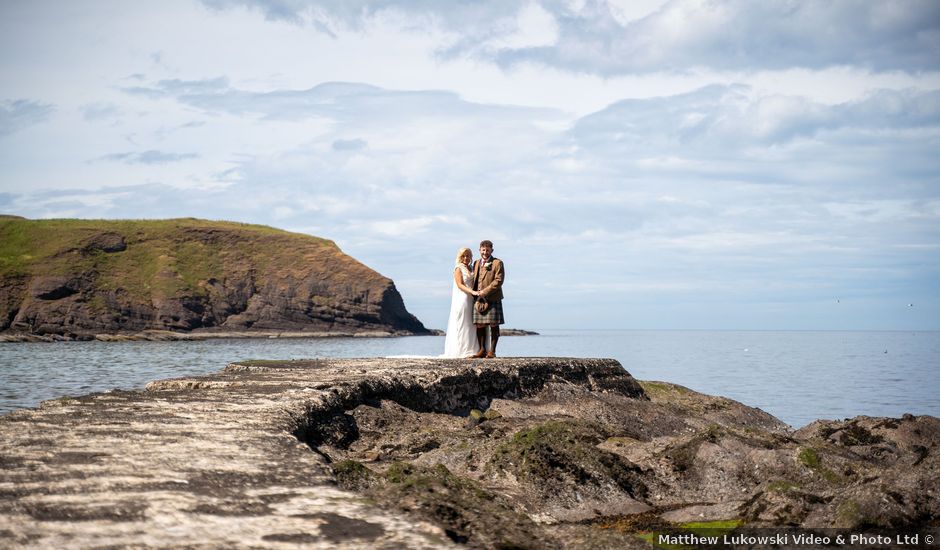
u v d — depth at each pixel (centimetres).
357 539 359
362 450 890
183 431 620
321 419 873
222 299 14188
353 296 14900
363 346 9606
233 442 580
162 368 4347
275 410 770
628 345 11888
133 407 763
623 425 1280
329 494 439
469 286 1677
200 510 394
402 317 15800
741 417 1569
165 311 13362
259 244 15375
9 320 12331
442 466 603
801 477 720
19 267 13162
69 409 735
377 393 1081
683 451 808
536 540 420
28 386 2997
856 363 5834
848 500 563
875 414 2478
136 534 352
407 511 422
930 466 605
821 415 2466
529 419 1162
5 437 567
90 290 13138
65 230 14362
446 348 1688
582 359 1591
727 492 736
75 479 445
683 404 1622
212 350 7812
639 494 735
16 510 380
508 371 1332
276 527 372
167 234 15012
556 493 702
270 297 14512
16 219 15000
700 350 9144
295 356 6288
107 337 12106
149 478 454
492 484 711
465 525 418
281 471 490
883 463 967
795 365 5475
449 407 1198
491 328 1691
